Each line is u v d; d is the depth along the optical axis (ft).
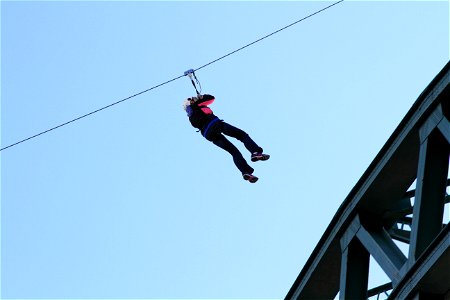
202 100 97.19
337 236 89.76
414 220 79.82
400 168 84.64
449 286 76.13
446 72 79.51
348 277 86.74
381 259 82.89
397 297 78.69
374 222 88.02
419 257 75.87
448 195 89.92
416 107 82.43
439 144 81.25
